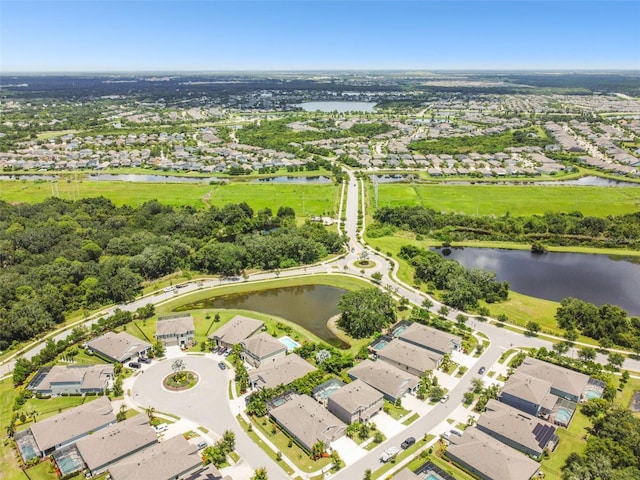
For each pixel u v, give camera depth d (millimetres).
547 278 195000
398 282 189625
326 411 109875
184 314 162875
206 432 107500
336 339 150250
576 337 144500
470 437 101375
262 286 188000
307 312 168750
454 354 138750
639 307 170750
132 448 100125
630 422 102500
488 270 195000
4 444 105062
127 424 105250
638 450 95625
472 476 94875
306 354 138000
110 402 115062
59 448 102562
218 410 115188
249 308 172125
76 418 107625
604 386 120875
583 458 96438
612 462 94000
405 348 135375
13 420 109625
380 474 95125
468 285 170250
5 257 199125
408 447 102562
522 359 133000
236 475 95438
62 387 121562
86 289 174250
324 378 127188
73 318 163875
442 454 100500
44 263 194125
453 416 112812
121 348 136750
